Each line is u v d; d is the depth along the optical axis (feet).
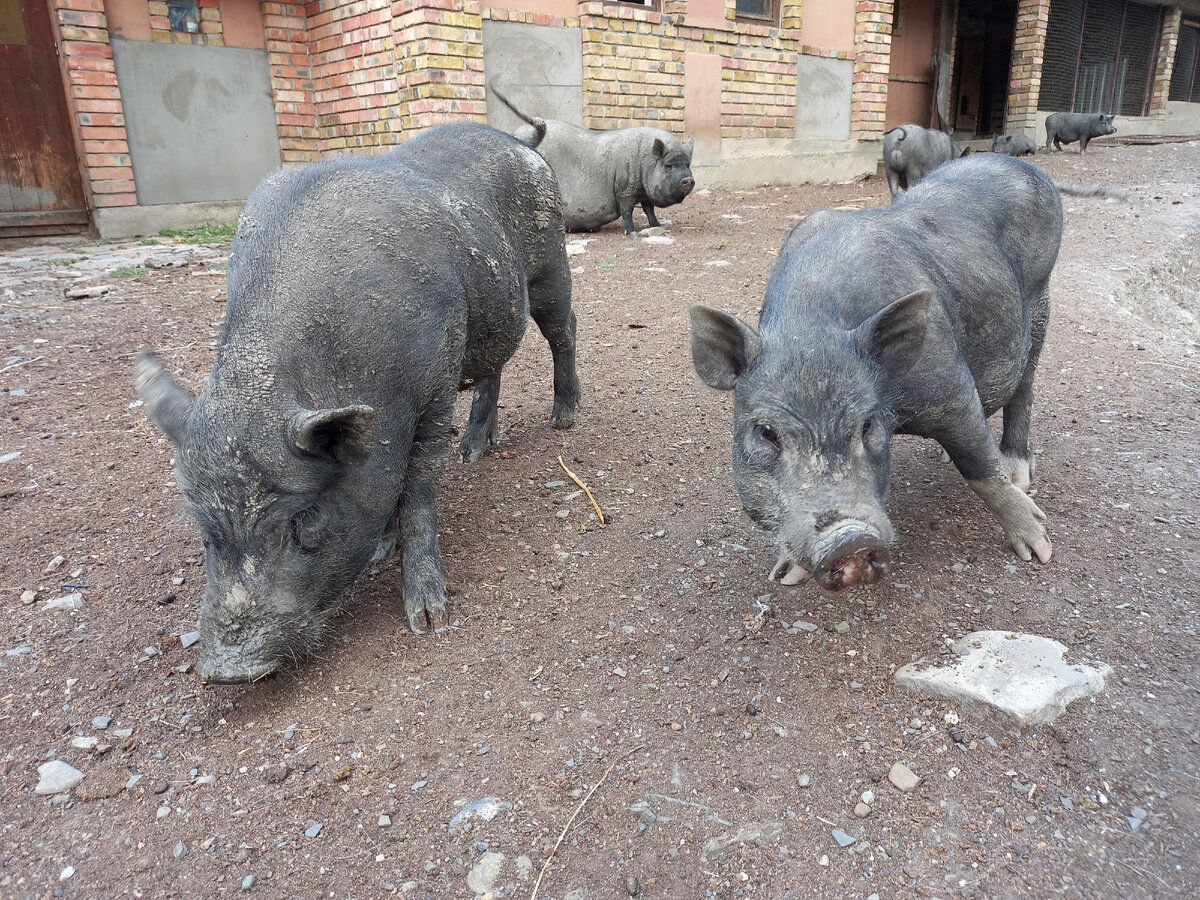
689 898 3.12
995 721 3.86
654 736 3.87
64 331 9.48
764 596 4.86
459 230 4.88
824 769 3.66
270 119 17.58
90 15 14.90
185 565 5.20
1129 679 4.10
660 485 6.23
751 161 21.08
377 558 5.40
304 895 3.15
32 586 4.96
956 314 4.83
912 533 5.51
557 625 4.66
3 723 3.96
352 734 3.90
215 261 13.42
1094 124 27.32
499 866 3.25
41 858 3.29
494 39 15.94
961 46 34.71
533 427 7.34
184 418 3.75
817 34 21.56
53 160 15.48
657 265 12.91
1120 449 6.62
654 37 18.20
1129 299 11.71
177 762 3.77
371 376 4.16
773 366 3.89
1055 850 3.25
